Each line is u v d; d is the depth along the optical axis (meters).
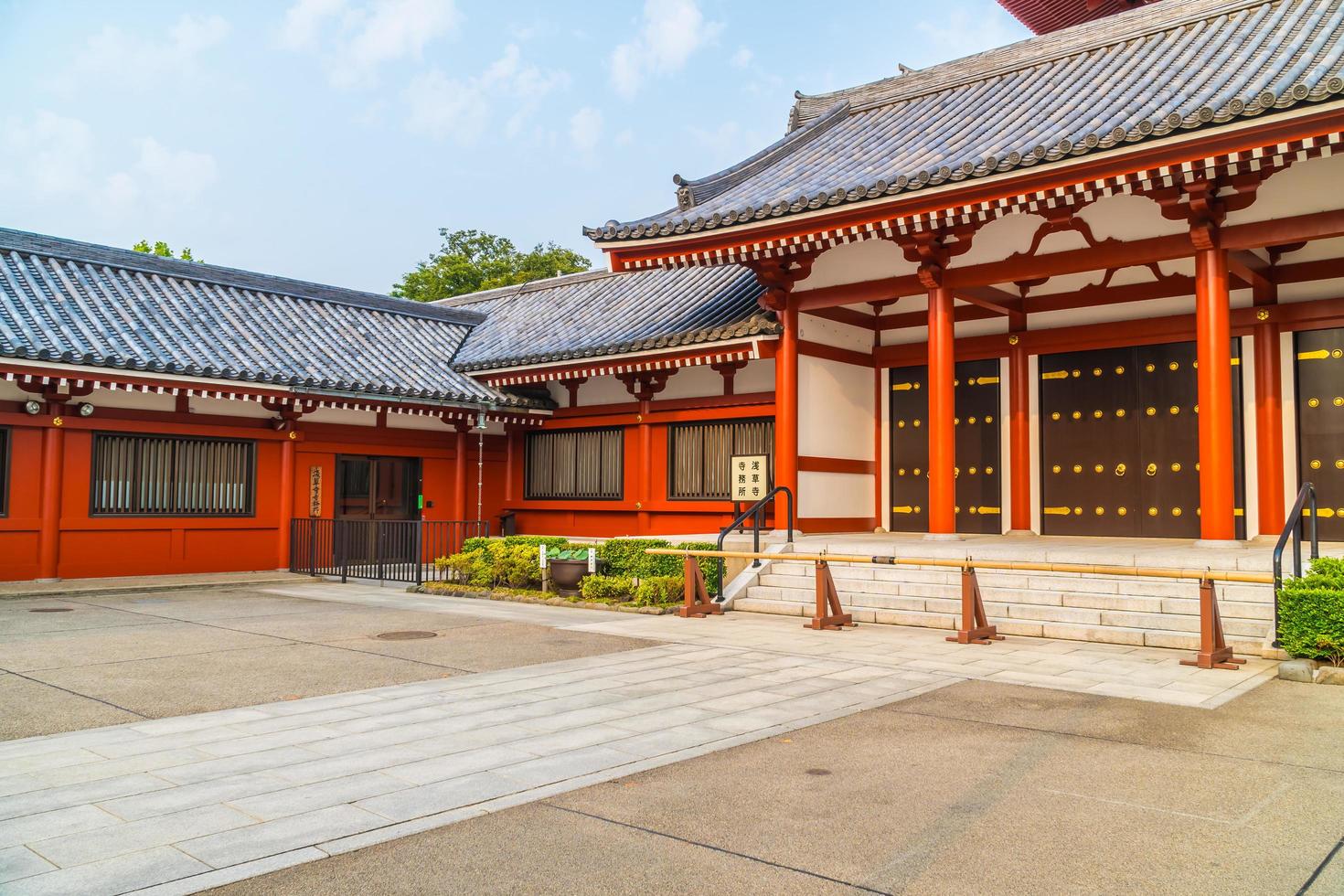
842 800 5.11
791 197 14.09
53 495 15.55
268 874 4.09
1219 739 6.33
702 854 4.36
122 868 4.13
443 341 23.14
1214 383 11.67
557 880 4.06
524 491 22.11
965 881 4.07
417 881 4.04
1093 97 14.21
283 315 20.67
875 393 18.17
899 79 19.39
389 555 17.58
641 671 8.71
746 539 15.11
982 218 12.50
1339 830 4.66
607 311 21.78
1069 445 16.06
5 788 5.23
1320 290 13.60
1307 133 9.67
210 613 12.96
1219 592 10.31
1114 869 4.20
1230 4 15.22
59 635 10.88
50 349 14.48
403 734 6.43
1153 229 12.47
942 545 13.39
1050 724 6.72
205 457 17.52
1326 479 13.49
